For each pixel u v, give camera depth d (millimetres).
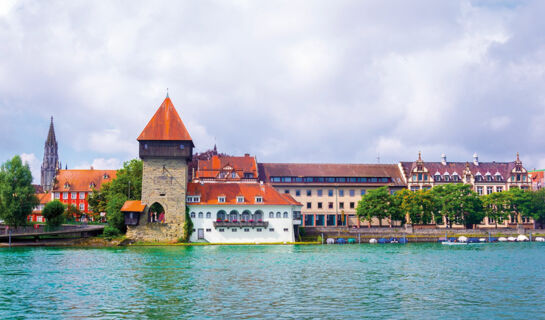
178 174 107938
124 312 39656
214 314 38938
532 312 39938
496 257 81438
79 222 140125
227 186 114562
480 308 41312
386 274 60500
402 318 37781
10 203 104625
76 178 166625
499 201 131125
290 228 111438
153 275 59062
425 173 144125
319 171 142875
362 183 142125
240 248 98562
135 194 116312
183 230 106875
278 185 137625
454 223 133375
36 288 50188
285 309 40656
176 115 110562
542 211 134125
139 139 106750
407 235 119688
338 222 138875
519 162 149000
